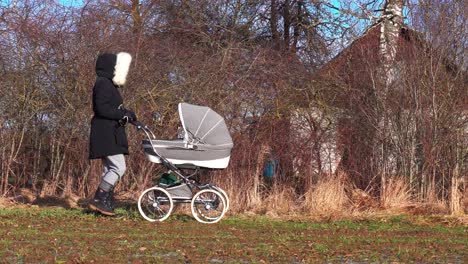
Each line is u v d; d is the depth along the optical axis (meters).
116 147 9.74
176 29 14.98
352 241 8.58
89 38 12.73
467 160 11.73
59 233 8.64
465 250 8.02
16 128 12.43
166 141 9.73
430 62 11.98
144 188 11.92
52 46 12.66
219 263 7.00
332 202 11.40
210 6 17.33
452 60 12.02
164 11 16.22
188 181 9.91
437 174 11.88
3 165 12.26
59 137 12.68
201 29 15.70
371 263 7.18
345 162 12.19
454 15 12.06
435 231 9.58
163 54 12.70
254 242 8.35
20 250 7.38
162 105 12.36
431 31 12.11
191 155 9.77
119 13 14.30
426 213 11.24
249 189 11.63
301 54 14.25
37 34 12.59
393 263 7.19
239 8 17.73
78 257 7.10
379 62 12.46
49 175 12.75
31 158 12.70
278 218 10.68
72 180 12.71
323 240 8.62
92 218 10.02
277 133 12.02
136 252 7.50
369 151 12.23
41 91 12.65
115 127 9.76
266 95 12.27
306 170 11.90
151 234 8.75
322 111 12.32
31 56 12.59
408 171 12.07
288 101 12.34
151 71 12.55
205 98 12.30
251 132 11.99
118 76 9.72
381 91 12.25
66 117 12.62
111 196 10.25
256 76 12.47
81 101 12.57
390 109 12.18
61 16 12.99
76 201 12.07
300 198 11.75
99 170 12.41
